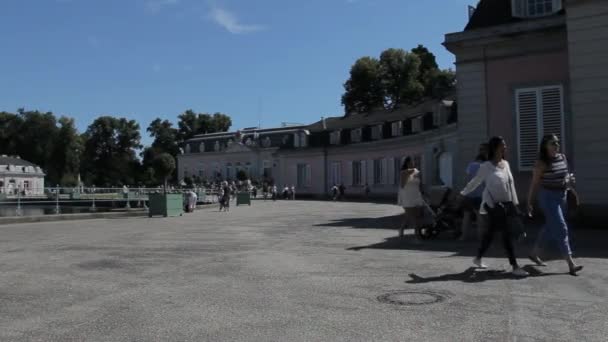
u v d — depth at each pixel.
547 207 7.63
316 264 8.93
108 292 7.10
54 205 28.27
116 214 24.39
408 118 45.53
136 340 5.02
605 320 5.28
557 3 16.28
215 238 13.67
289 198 54.25
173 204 25.36
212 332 5.23
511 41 16.22
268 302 6.36
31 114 101.62
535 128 15.98
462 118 17.02
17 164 94.06
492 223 7.77
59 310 6.18
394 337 4.92
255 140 91.38
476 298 6.28
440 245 10.99
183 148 102.00
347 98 67.25
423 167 42.09
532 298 6.21
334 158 56.06
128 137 109.00
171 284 7.55
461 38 16.83
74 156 101.75
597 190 13.50
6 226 18.72
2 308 6.30
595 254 9.25
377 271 8.13
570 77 13.91
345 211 26.20
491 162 7.86
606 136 13.43
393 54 66.00
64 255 10.70
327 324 5.39
